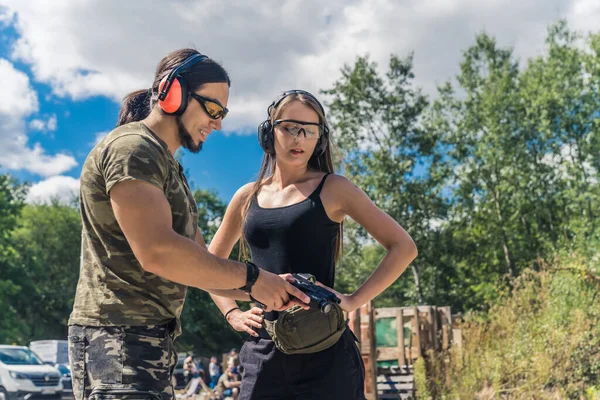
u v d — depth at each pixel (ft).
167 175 8.04
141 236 7.45
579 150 116.47
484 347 29.37
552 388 26.96
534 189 121.49
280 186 10.55
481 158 123.75
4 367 64.34
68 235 199.93
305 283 8.87
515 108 121.39
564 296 29.09
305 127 10.12
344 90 121.39
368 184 118.21
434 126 122.42
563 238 41.73
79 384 7.95
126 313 7.89
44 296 186.50
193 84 8.34
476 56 127.65
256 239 10.32
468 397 27.04
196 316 179.22
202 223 173.99
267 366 10.20
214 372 69.26
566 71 117.39
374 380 29.22
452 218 126.21
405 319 37.01
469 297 126.72
